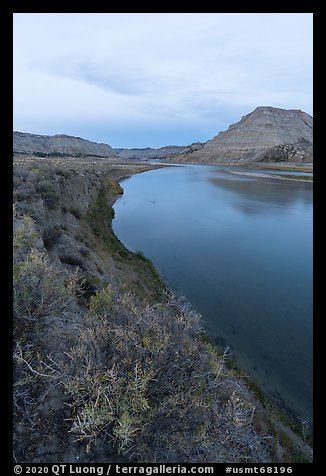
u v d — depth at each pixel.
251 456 3.29
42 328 3.33
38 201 10.50
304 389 6.57
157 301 10.20
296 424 5.64
